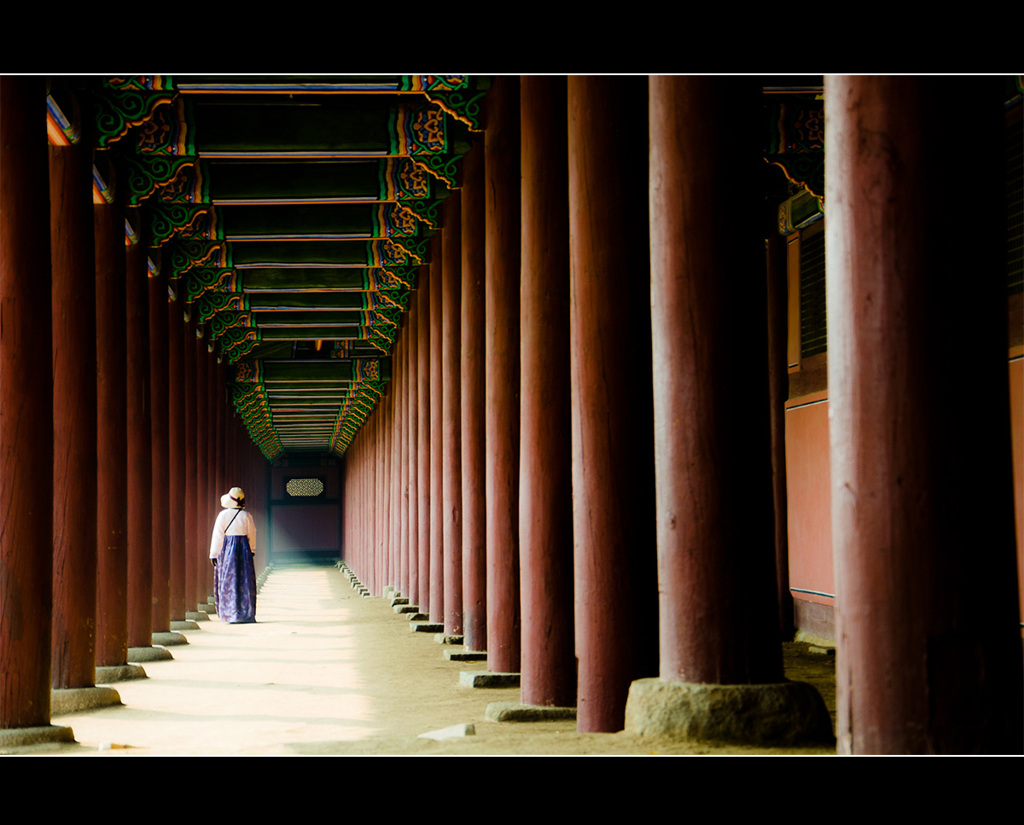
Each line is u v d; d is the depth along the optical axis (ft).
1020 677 12.17
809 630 45.11
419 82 34.76
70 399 32.58
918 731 11.89
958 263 11.94
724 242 18.04
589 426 22.07
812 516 44.60
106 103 34.55
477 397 42.19
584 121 22.43
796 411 46.26
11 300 24.57
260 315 81.05
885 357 11.94
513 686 34.24
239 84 34.76
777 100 38.60
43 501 24.72
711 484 17.78
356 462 150.41
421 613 66.18
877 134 12.03
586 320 22.21
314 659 44.88
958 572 11.86
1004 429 12.14
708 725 16.99
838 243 12.27
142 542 45.91
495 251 34.27
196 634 58.44
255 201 47.78
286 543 219.82
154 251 52.13
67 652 31.73
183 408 61.98
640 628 21.71
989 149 12.21
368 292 74.28
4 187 24.80
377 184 48.52
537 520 27.02
